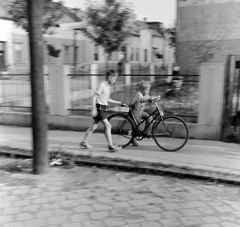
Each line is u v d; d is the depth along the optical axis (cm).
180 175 532
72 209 418
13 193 471
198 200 446
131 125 669
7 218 396
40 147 541
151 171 551
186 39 1775
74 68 1275
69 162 600
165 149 656
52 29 2233
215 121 717
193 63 1766
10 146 704
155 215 401
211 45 1719
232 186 497
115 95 977
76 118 859
